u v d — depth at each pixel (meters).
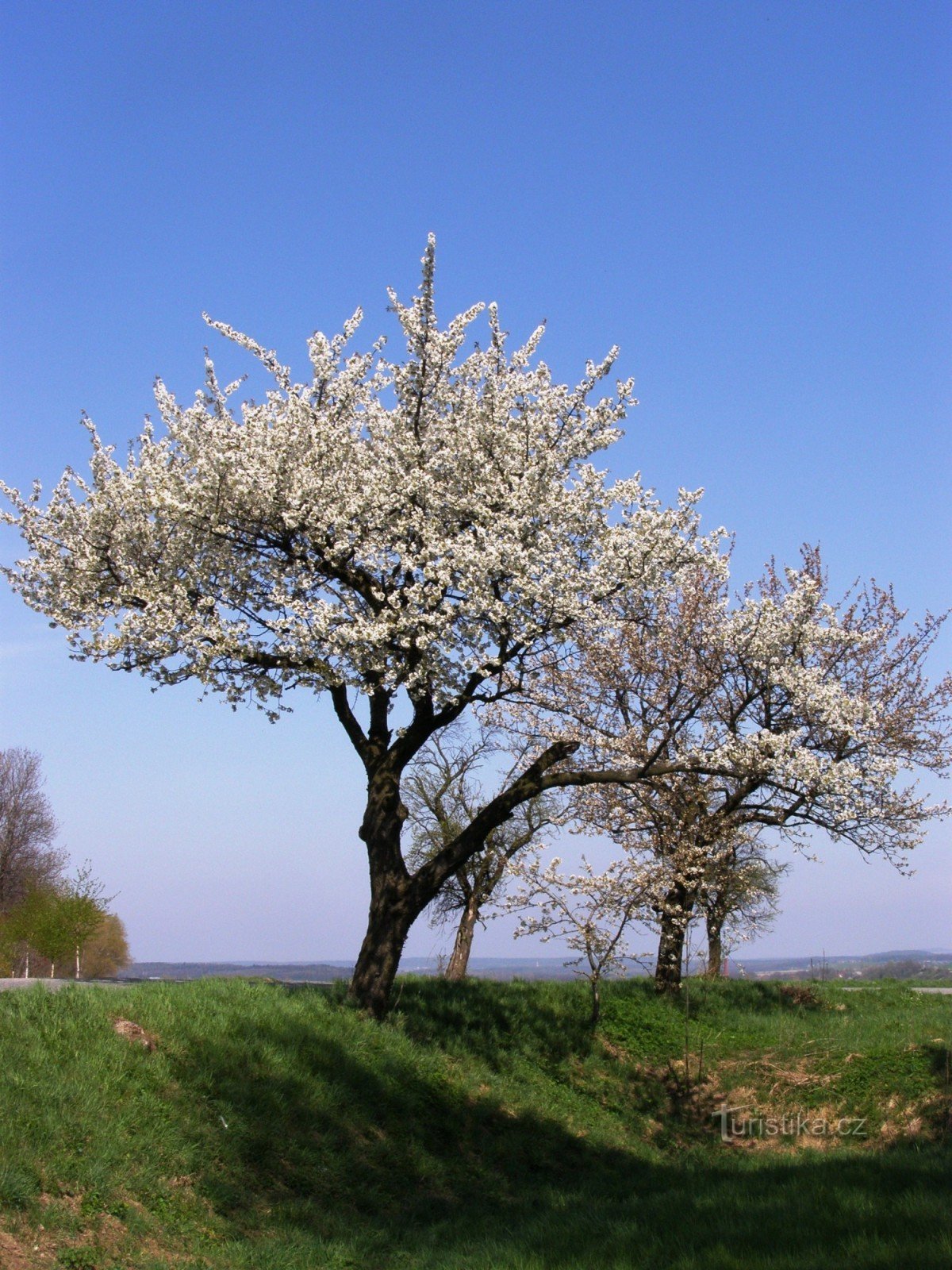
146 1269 8.61
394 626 14.99
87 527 16.00
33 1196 8.77
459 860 16.95
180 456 16.67
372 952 16.66
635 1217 10.77
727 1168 14.48
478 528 15.89
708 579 22.27
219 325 17.52
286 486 15.58
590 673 22.03
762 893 32.72
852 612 24.62
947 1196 10.38
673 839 20.83
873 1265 8.14
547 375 17.16
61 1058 10.98
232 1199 10.45
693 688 21.61
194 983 15.78
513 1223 11.59
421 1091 14.79
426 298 16.34
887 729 22.27
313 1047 14.07
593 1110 17.31
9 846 57.22
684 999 22.36
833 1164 12.76
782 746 17.09
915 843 22.19
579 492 16.52
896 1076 18.38
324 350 16.91
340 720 17.69
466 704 16.48
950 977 40.50
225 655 15.25
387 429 17.20
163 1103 11.15
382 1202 11.84
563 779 17.30
